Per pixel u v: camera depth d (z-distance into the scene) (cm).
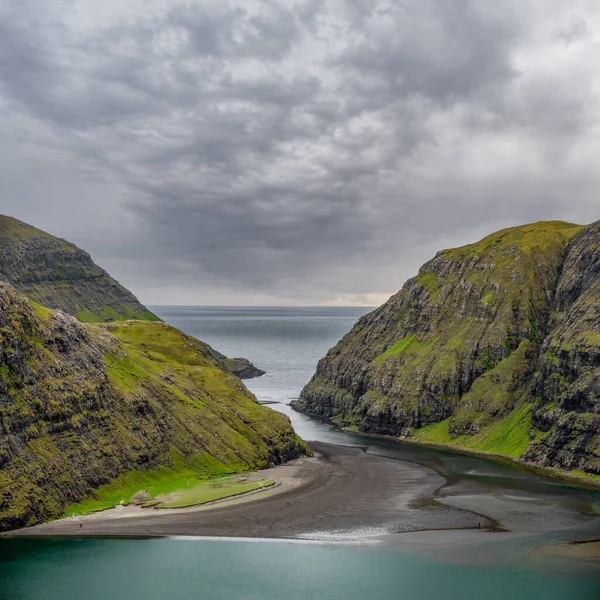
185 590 10781
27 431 14650
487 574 11544
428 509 15562
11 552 12312
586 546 12988
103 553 12356
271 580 11200
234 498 16075
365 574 11500
